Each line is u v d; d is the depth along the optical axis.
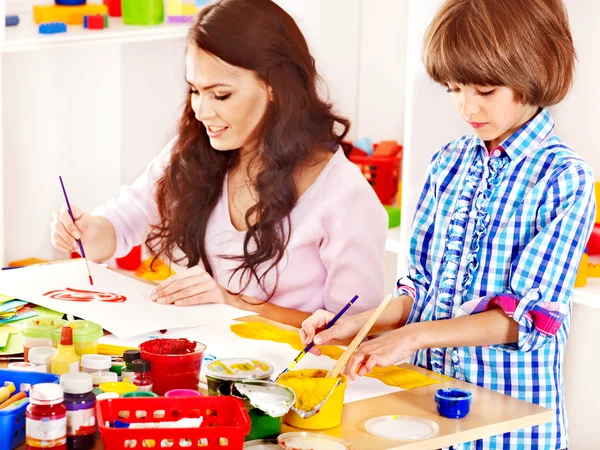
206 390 1.30
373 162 2.91
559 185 1.36
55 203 3.06
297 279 1.91
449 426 1.20
